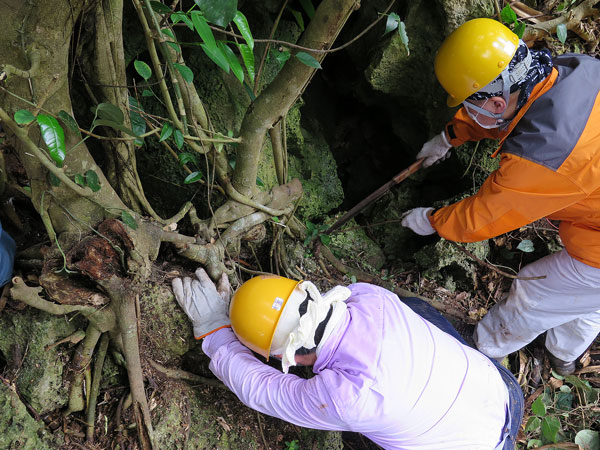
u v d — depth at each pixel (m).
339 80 2.75
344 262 2.36
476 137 1.96
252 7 2.08
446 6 1.91
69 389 1.58
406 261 2.52
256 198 1.82
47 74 1.12
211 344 1.60
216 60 1.10
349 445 2.18
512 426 1.73
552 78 1.48
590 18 2.20
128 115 1.49
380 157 2.88
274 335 1.38
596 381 2.43
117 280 1.39
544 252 2.35
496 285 2.41
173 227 1.68
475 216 1.64
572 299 1.90
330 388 1.32
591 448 2.34
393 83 2.27
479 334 2.25
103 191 1.36
